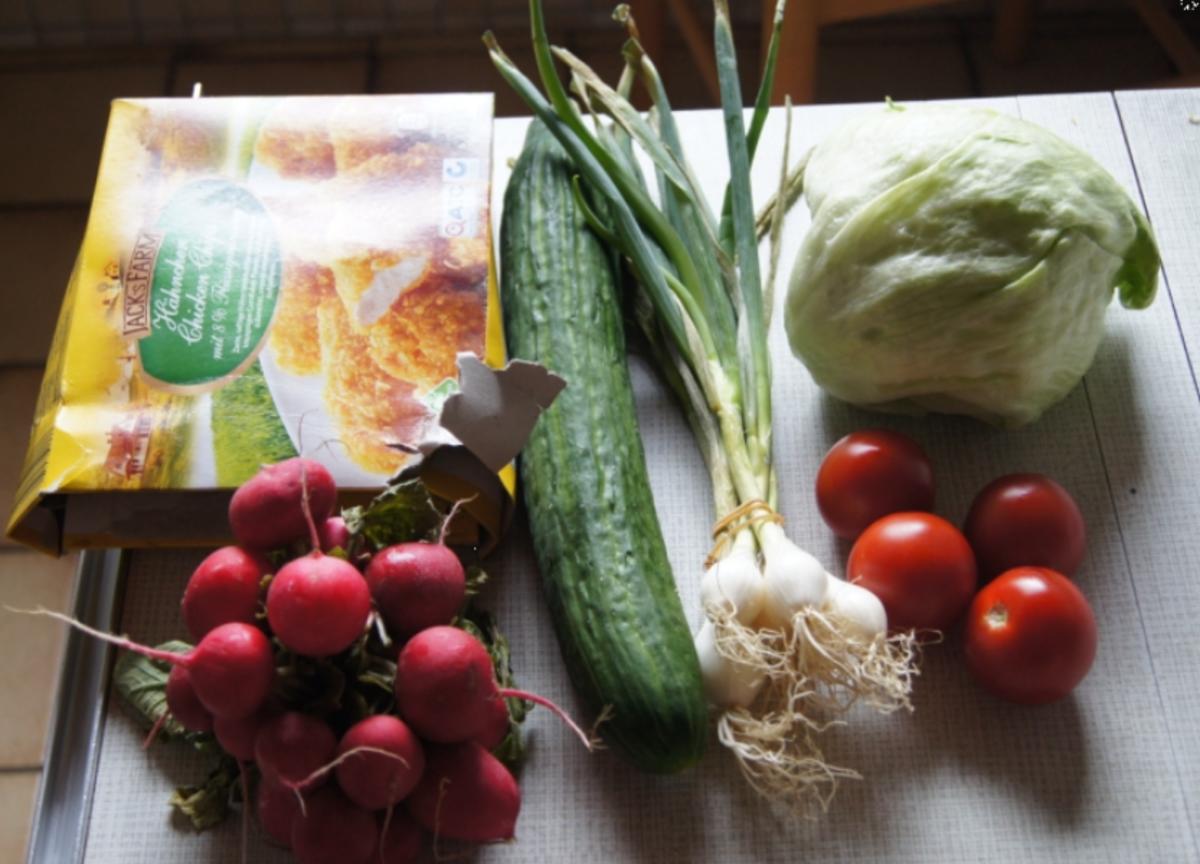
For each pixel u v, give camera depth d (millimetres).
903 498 752
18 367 1373
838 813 710
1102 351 858
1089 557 783
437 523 678
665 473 823
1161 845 696
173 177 820
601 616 683
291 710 604
